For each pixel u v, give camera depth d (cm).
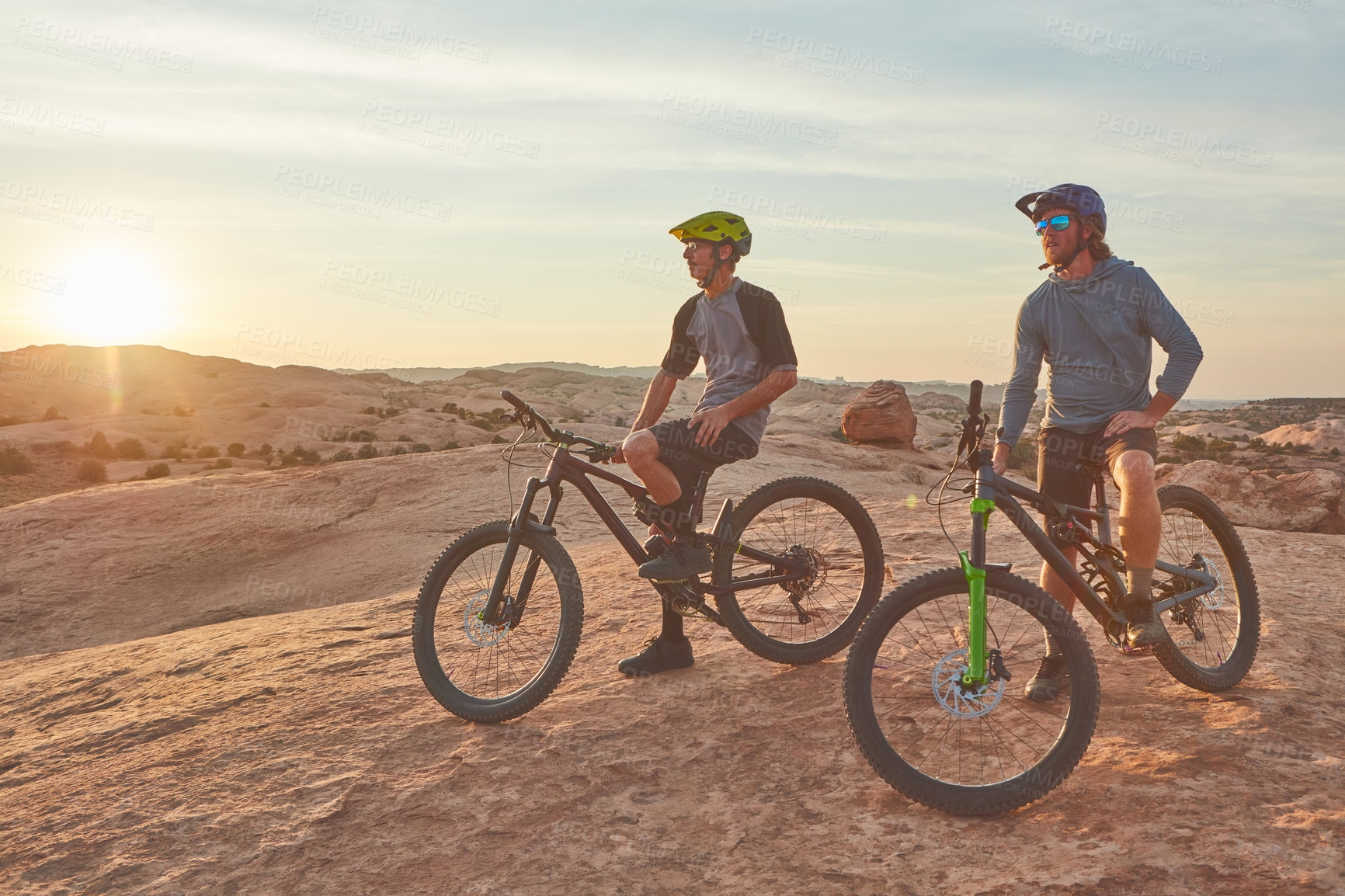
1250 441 11950
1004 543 630
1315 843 227
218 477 1628
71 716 459
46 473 5438
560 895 249
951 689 281
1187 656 369
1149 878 222
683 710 357
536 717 361
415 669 430
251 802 309
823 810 280
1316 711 314
